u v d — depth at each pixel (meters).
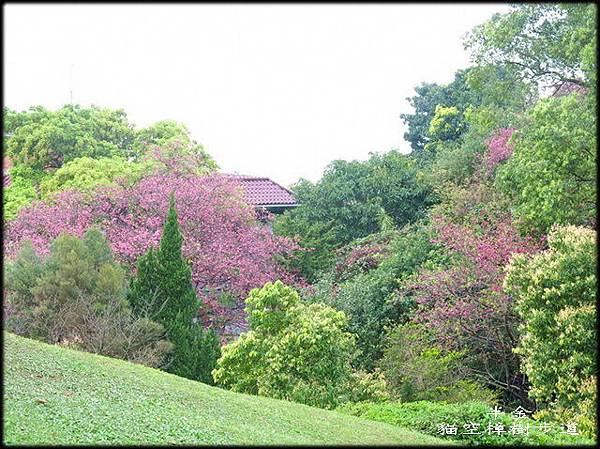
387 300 17.02
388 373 14.42
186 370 15.14
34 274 16.11
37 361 10.12
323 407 12.62
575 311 11.39
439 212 19.89
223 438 7.97
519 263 12.57
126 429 7.83
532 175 14.09
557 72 15.95
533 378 11.67
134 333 14.84
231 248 19.50
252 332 13.75
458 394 13.51
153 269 16.22
